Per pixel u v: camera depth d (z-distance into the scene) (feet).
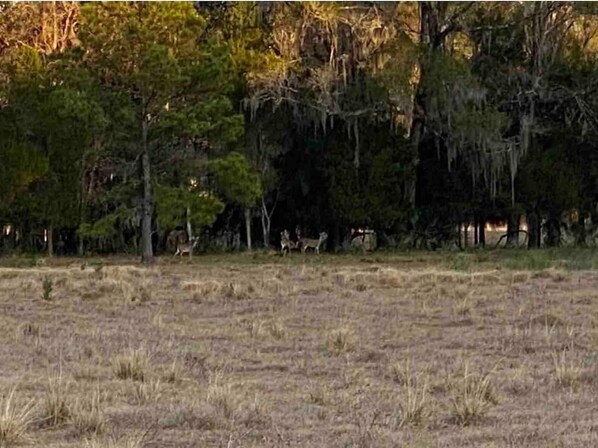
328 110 159.12
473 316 66.95
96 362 47.65
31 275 105.70
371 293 85.81
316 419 35.24
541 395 40.01
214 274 112.27
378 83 157.07
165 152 138.10
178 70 129.29
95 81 132.05
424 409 35.47
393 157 165.89
